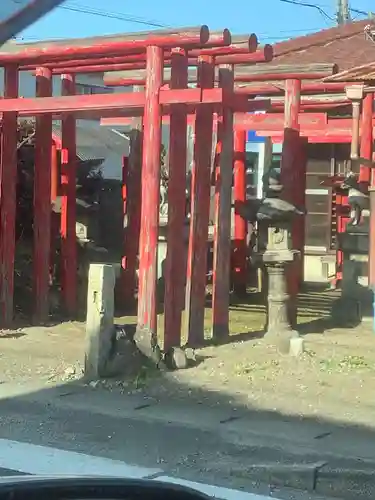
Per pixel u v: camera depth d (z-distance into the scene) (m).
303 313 10.68
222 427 5.80
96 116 9.48
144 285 7.36
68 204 10.09
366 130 10.41
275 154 14.54
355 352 8.03
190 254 8.39
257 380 6.91
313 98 11.30
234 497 4.83
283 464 5.16
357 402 6.33
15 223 10.03
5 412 6.23
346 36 14.62
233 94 7.62
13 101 8.36
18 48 8.36
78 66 9.34
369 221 9.28
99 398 6.50
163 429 5.82
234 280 12.30
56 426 5.95
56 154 11.67
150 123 7.52
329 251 14.35
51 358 7.78
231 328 9.44
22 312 10.03
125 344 7.07
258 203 8.98
